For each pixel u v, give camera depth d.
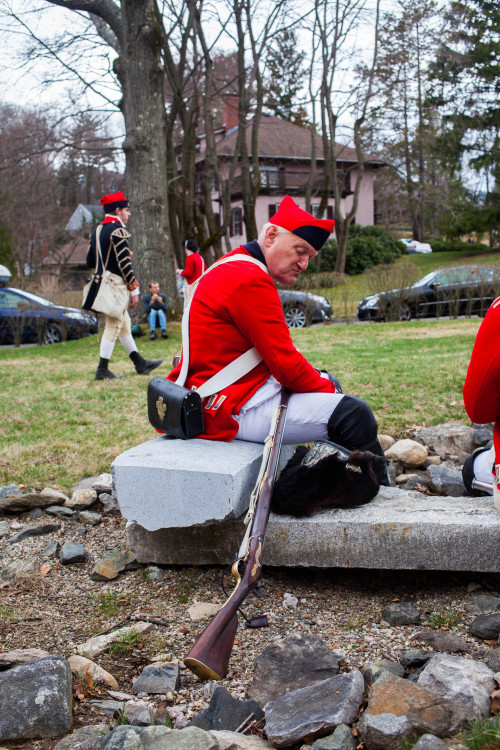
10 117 20.70
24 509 4.09
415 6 27.06
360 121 31.28
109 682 2.36
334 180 32.59
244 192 26.64
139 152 14.44
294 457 3.05
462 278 16.38
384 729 1.88
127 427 5.75
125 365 9.69
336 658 2.45
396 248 42.12
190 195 24.41
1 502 4.07
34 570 3.30
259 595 3.03
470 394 2.59
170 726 2.13
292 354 3.00
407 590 3.04
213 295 3.03
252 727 2.12
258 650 2.60
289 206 3.10
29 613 2.92
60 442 5.35
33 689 2.13
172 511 2.85
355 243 38.53
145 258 14.73
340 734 1.94
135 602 3.01
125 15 13.96
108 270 8.03
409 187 39.31
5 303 15.23
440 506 3.06
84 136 21.33
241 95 24.94
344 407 3.05
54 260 44.84
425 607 2.88
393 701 1.98
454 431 5.14
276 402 3.10
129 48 14.12
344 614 2.86
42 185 31.16
